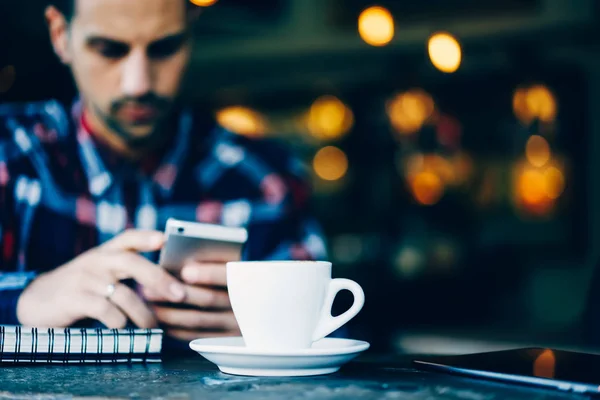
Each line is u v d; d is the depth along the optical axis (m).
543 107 6.88
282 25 6.14
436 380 0.84
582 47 6.08
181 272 1.31
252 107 7.53
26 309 1.23
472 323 6.84
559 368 0.85
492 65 6.39
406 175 7.58
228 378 0.86
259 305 0.87
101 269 1.23
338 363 0.88
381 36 3.85
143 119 1.77
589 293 1.82
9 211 1.87
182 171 2.00
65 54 1.83
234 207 2.03
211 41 6.19
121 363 1.02
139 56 1.69
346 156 7.76
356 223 7.73
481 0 5.77
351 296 2.14
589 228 7.04
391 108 7.27
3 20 4.50
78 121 1.92
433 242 7.38
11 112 1.97
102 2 1.65
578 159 6.98
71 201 1.91
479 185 7.43
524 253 7.29
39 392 0.77
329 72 6.68
